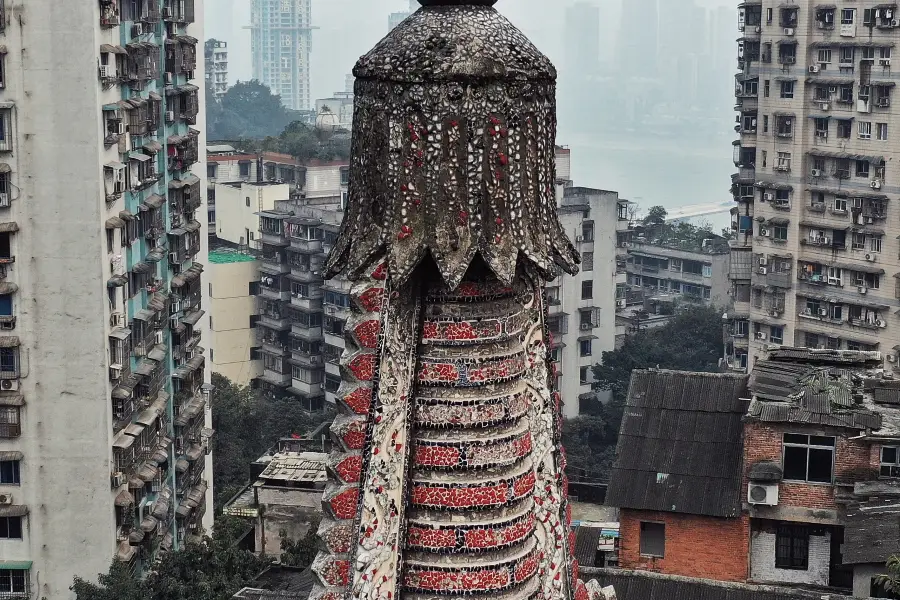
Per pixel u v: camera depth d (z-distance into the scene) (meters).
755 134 81.88
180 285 52.28
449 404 13.42
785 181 80.56
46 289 42.69
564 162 110.75
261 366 97.88
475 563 13.45
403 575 13.43
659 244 128.12
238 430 75.88
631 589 33.50
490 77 12.84
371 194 13.28
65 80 41.69
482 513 13.48
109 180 43.06
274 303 95.50
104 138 43.19
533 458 13.87
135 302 47.31
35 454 43.47
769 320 82.31
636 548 36.88
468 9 13.16
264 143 121.06
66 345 43.03
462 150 12.91
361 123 13.30
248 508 54.88
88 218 42.41
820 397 36.69
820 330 80.31
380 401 13.21
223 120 184.25
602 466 80.00
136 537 45.59
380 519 13.23
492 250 12.99
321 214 93.56
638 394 39.06
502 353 13.53
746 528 35.91
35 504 43.72
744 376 39.19
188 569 41.44
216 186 109.44
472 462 13.43
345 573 13.37
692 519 36.22
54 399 43.28
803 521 35.66
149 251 48.94
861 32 76.19
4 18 41.16
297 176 114.94
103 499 43.84
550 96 13.39
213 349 96.06
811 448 35.81
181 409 52.25
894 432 35.56
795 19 78.75
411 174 12.99
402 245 13.02
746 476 35.88
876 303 77.56
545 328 13.95
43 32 41.38
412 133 12.95
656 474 36.94
